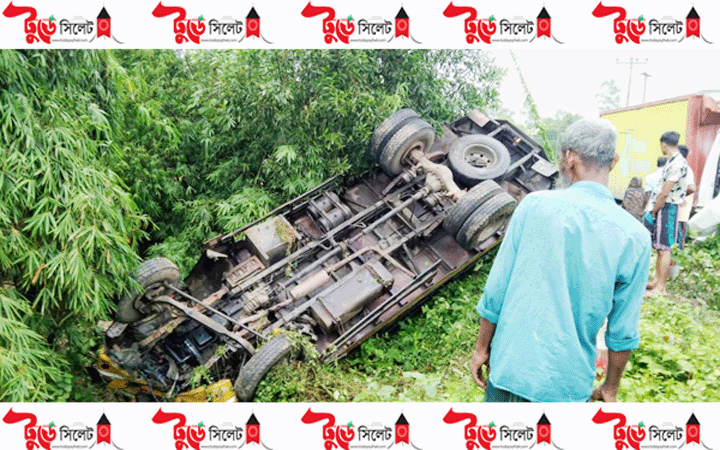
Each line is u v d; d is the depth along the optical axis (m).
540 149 6.62
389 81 7.02
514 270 2.02
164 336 4.53
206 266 5.35
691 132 8.86
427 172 5.73
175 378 4.38
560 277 1.90
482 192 5.09
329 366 4.40
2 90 3.28
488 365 2.32
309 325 4.66
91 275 3.59
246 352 4.31
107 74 4.30
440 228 5.79
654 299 5.11
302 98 6.34
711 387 3.74
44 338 3.53
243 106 6.46
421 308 5.51
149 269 4.31
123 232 3.92
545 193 2.03
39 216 3.26
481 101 8.12
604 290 1.89
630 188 6.23
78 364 4.43
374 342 4.95
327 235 5.49
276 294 5.00
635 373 3.96
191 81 7.37
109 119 4.42
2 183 3.13
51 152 3.44
